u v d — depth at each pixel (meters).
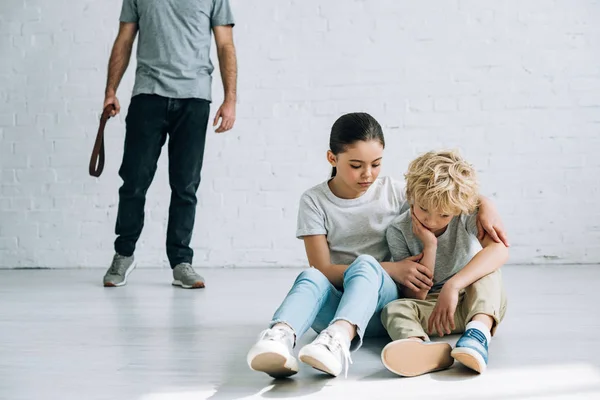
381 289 1.76
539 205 3.85
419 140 3.91
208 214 4.00
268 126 3.98
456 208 1.75
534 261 3.85
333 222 2.01
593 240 3.83
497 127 3.87
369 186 1.94
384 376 1.56
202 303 2.69
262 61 3.98
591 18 3.83
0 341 2.02
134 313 2.47
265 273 3.70
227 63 3.29
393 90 3.92
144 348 1.91
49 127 4.07
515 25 3.86
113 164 4.05
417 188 1.78
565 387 1.45
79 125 4.05
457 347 1.56
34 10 4.07
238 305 2.63
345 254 2.03
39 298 2.86
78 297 2.88
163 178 4.02
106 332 2.13
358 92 3.94
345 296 1.62
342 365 1.66
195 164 3.26
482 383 1.49
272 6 3.98
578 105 3.84
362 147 1.85
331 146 1.93
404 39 3.91
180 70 3.20
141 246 4.02
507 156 3.87
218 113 3.28
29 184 4.08
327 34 3.95
